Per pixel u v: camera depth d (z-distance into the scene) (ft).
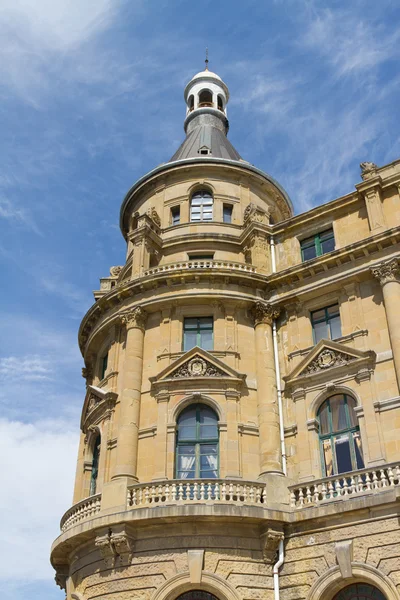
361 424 82.48
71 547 87.45
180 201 117.39
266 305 97.91
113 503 82.23
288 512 79.71
